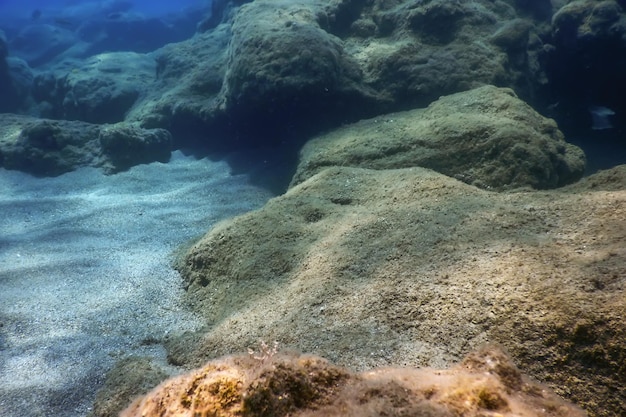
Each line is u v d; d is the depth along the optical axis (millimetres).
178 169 8594
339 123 7555
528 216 3271
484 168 5016
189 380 1446
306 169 5961
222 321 3182
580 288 2197
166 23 27594
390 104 7406
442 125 5668
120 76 12227
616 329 1892
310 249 3674
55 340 3273
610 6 8406
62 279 4316
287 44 7375
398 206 3955
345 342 2391
